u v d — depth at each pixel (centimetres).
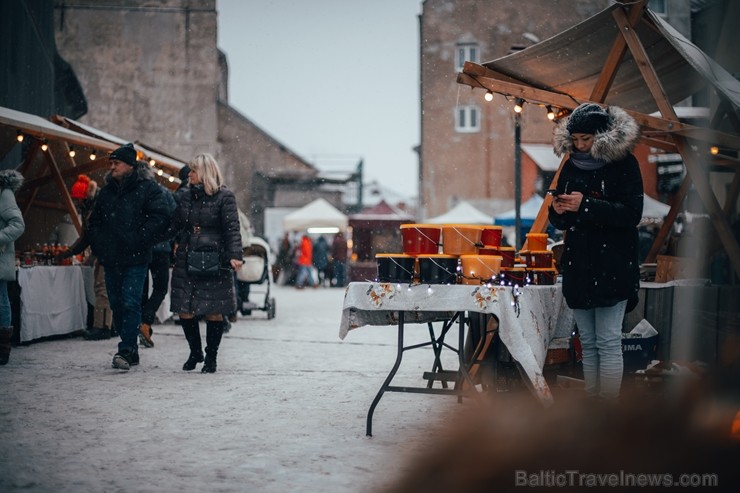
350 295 513
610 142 487
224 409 584
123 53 3991
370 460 438
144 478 401
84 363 818
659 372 584
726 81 664
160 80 3997
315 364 837
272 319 1487
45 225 1293
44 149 1134
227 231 758
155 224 781
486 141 3856
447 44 3881
